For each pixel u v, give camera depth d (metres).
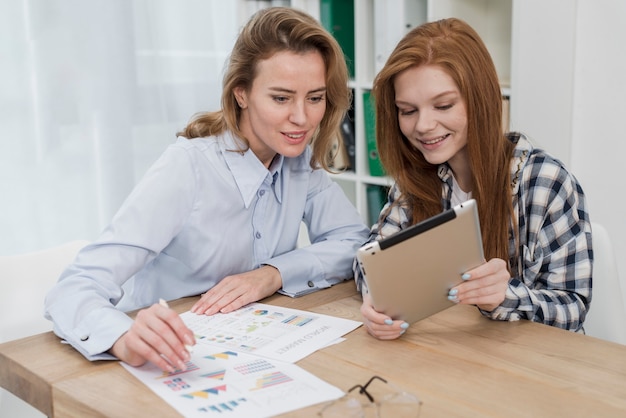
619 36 2.29
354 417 0.98
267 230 1.65
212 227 1.56
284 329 1.32
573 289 1.43
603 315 1.57
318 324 1.34
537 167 1.50
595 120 2.39
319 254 1.62
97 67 2.78
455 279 1.25
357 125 2.87
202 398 1.05
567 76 2.34
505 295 1.29
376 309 1.23
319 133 1.64
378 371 1.13
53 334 1.32
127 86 2.86
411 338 1.26
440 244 1.20
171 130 3.04
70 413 1.08
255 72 1.45
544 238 1.47
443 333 1.28
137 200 1.46
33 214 2.71
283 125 1.46
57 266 1.73
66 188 2.77
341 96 1.56
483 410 1.00
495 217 1.51
